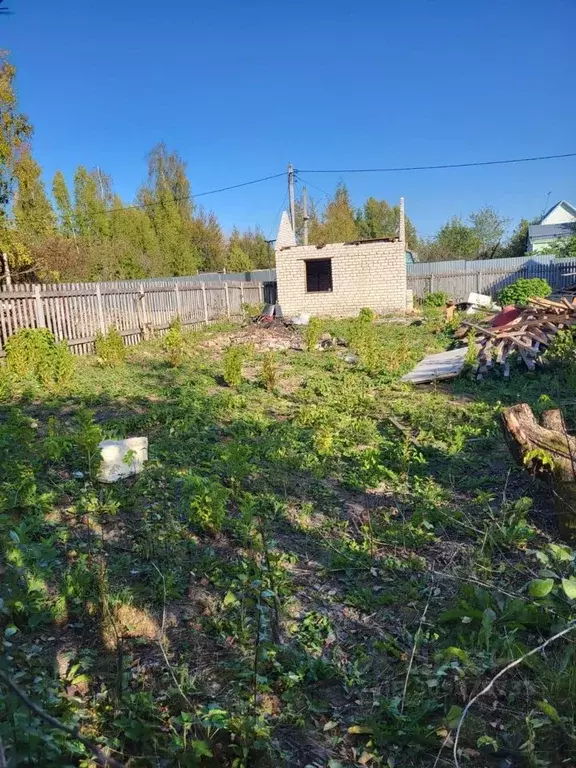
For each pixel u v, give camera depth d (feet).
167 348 44.88
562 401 24.27
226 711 7.86
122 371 35.68
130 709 7.91
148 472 16.96
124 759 7.18
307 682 8.87
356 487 16.79
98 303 43.55
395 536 13.44
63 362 30.27
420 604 10.87
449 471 17.69
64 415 24.53
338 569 12.26
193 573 11.87
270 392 30.66
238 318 73.31
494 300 84.74
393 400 27.71
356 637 10.04
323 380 33.19
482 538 13.05
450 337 50.31
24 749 5.98
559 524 13.09
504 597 10.48
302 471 18.15
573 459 12.48
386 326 61.67
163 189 176.24
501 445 19.89
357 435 21.67
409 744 7.57
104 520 14.17
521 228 164.76
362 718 8.08
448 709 8.11
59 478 16.55
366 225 208.74
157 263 142.92
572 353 30.99
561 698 7.89
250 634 9.88
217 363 41.29
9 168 61.87
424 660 9.23
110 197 188.44
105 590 10.59
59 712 7.55
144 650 9.57
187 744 7.32
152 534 13.33
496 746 7.27
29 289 36.32
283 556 12.73
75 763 7.09
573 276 82.89
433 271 94.89
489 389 29.86
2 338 34.06
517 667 8.68
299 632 10.10
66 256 84.12
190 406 25.53
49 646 9.50
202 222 180.55
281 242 86.38
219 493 13.62
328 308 77.66
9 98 58.13
